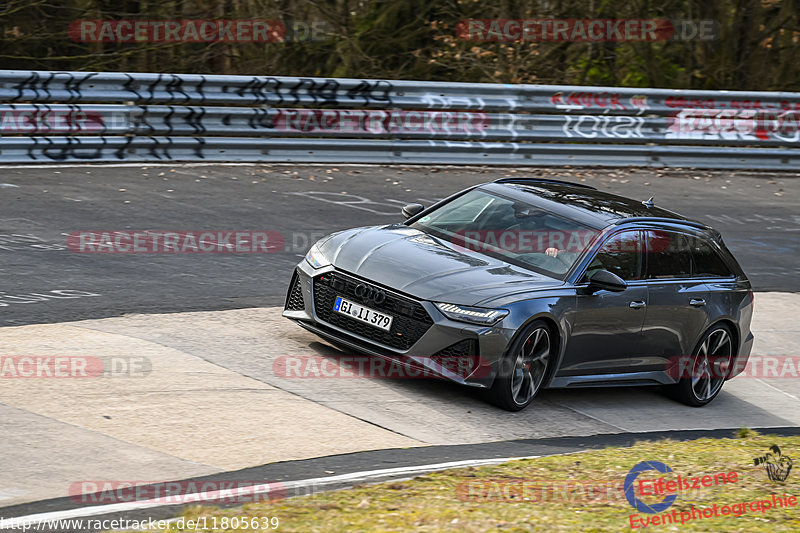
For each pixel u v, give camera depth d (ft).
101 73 177.06
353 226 155.63
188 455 66.39
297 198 170.09
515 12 279.08
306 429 74.84
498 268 91.97
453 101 213.87
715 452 79.77
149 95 183.21
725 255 110.01
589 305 92.73
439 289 87.15
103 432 68.23
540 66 278.67
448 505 59.77
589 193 108.06
